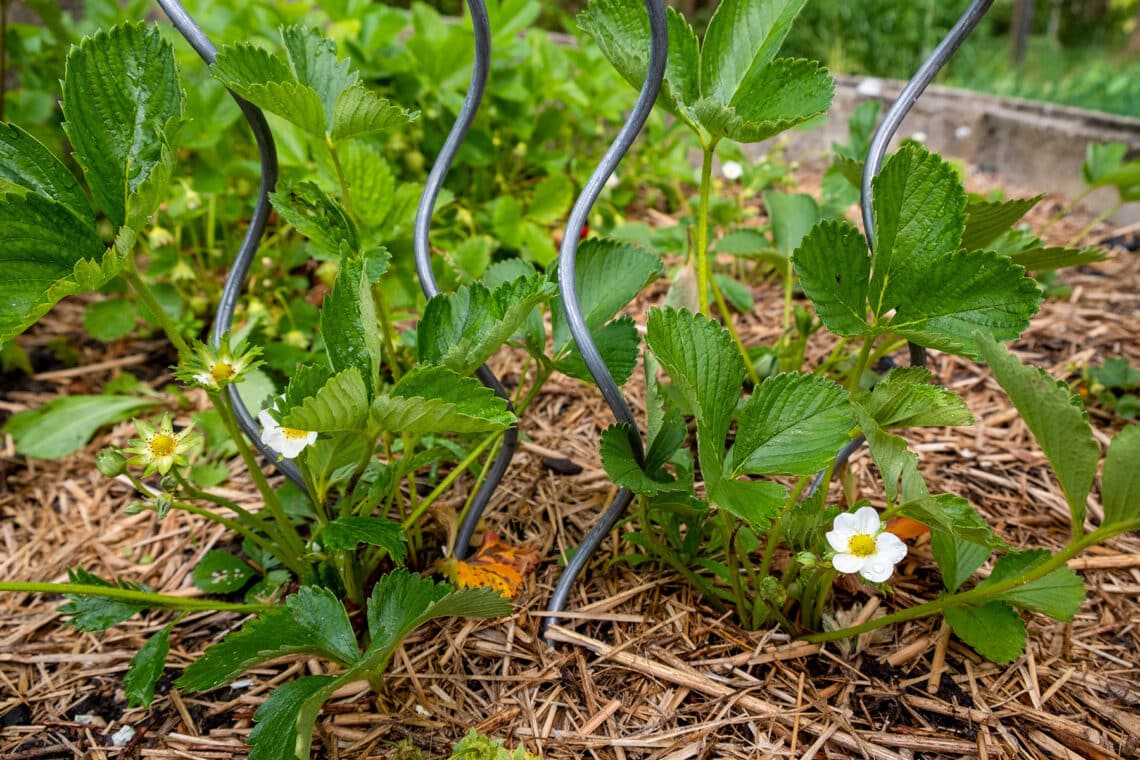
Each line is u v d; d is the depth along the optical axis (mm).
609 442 408
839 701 422
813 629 449
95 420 618
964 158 1262
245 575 493
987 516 546
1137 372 642
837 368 646
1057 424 318
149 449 387
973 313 366
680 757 400
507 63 867
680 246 778
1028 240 567
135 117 377
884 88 1319
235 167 740
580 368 455
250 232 458
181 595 505
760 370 607
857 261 376
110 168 377
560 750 405
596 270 477
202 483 576
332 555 448
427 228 446
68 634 485
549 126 925
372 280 413
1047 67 1946
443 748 406
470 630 463
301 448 371
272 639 379
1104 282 839
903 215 371
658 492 401
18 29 906
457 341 400
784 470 378
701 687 427
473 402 372
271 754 355
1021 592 414
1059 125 1112
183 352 390
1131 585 495
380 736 413
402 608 395
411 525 487
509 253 827
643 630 458
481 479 498
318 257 520
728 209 827
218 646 368
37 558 540
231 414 407
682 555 475
